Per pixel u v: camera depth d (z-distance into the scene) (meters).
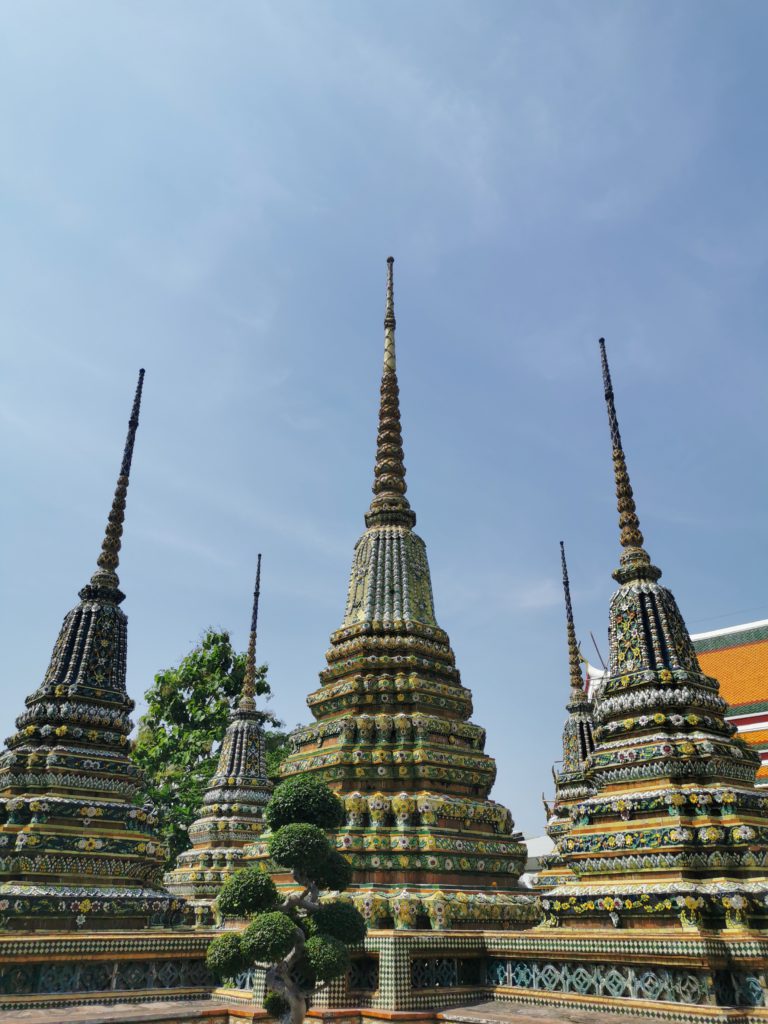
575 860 15.76
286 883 18.12
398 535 24.34
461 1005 14.38
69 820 17.17
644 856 14.57
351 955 14.69
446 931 15.52
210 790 32.25
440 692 21.05
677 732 16.22
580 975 14.01
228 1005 14.58
